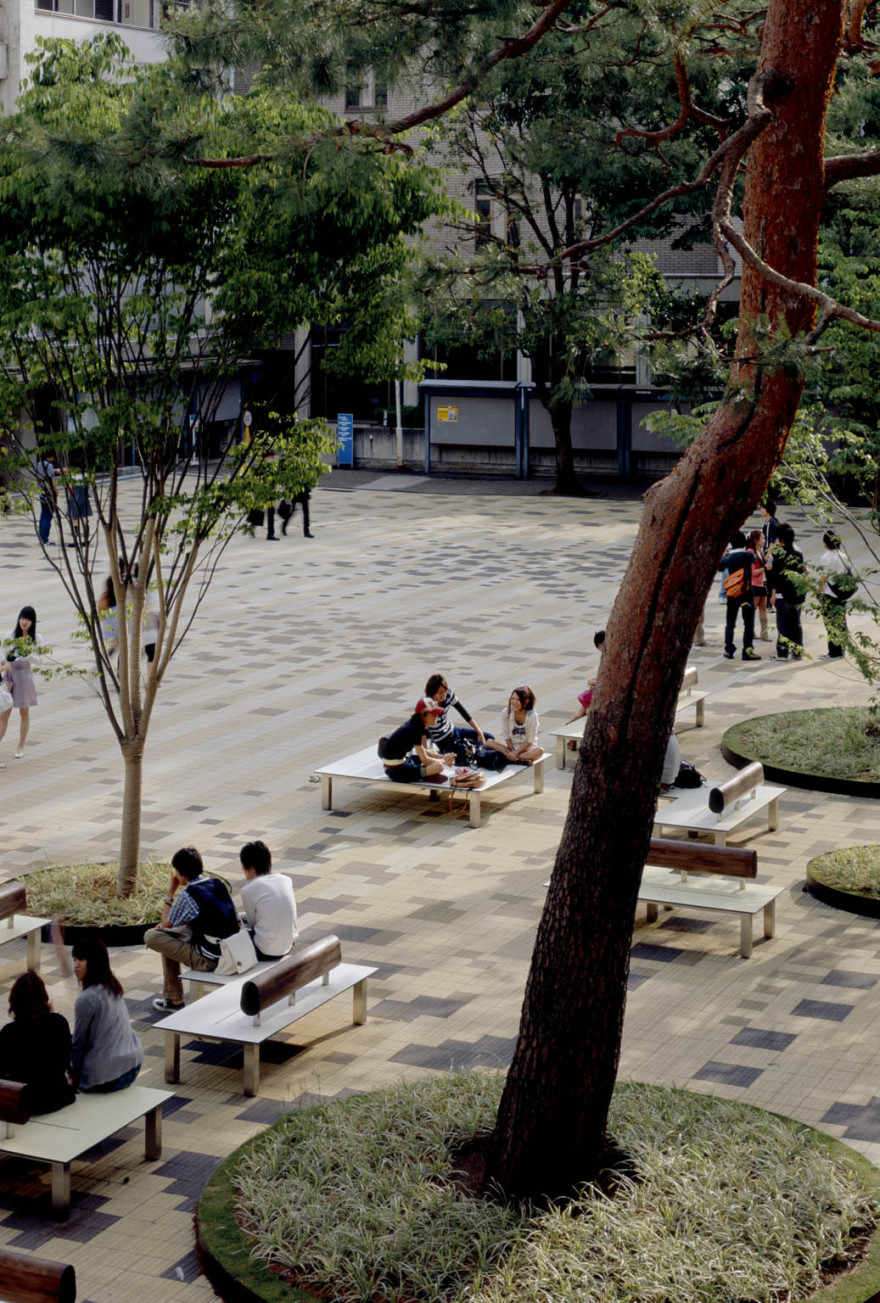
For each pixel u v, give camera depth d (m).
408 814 18.06
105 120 13.03
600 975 9.40
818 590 18.77
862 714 20.97
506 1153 9.52
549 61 14.27
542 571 33.72
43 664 25.03
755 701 23.09
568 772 19.77
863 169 9.68
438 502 45.84
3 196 12.78
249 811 18.08
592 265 15.22
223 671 24.61
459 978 13.59
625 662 9.30
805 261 9.45
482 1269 8.73
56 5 43.31
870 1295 8.56
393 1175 9.67
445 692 18.31
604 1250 8.79
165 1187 10.33
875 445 17.77
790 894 15.68
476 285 12.45
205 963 12.52
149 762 19.98
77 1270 9.35
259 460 14.59
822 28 9.26
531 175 39.47
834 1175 9.67
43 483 14.64
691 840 17.14
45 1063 10.32
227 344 14.01
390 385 54.34
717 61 13.77
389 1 10.14
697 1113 10.52
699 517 9.20
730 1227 9.04
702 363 9.25
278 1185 9.72
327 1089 11.62
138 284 14.23
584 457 50.81
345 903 15.28
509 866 16.36
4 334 13.49
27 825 17.55
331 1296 8.70
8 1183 10.43
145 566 14.90
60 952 13.77
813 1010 12.99
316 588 31.58
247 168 12.94
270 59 10.19
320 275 13.82
